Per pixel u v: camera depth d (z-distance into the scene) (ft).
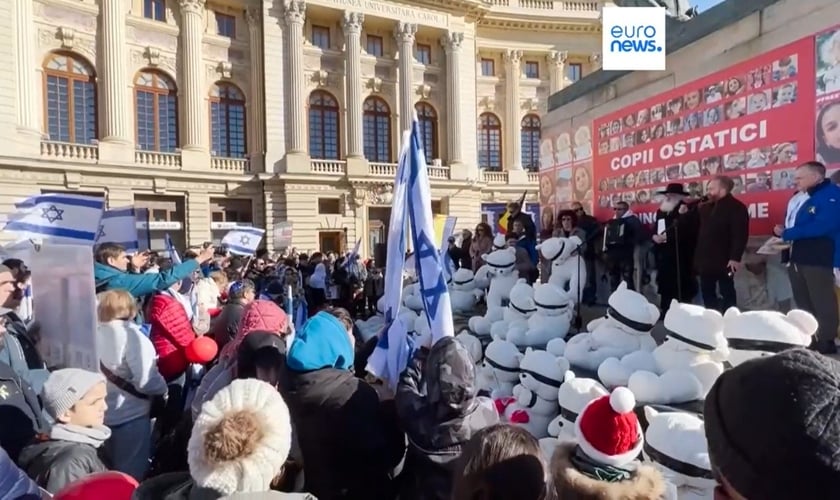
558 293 16.60
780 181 19.40
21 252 14.38
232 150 92.53
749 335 10.35
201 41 88.33
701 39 23.11
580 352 13.14
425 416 8.78
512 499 5.61
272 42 92.32
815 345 15.08
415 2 103.35
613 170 29.45
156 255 35.42
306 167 93.81
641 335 13.23
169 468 11.86
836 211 14.92
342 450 9.47
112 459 12.22
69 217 17.92
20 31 69.51
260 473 6.30
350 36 97.81
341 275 48.19
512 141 119.03
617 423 6.46
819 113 17.87
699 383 10.55
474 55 111.96
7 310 12.01
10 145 67.82
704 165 22.94
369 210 101.09
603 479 6.35
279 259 53.93
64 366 13.12
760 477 3.22
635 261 24.11
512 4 117.29
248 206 92.99
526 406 12.88
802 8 18.42
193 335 15.64
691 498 8.13
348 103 98.27
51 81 74.64
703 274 19.03
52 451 8.68
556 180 35.78
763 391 3.38
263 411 6.70
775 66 19.58
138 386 12.54
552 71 121.29
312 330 10.22
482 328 20.83
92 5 77.51
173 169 83.41
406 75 102.73
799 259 15.53
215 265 36.29
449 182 105.40
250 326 12.37
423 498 8.58
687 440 8.21
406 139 13.39
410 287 27.09
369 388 9.98
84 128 77.56
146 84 83.66
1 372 9.94
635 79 27.45
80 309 12.61
